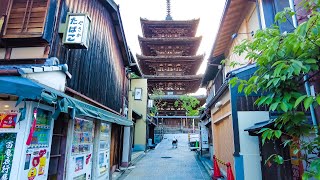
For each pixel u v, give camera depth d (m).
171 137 42.28
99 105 8.30
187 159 17.73
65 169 5.81
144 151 22.67
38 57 5.17
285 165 6.16
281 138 6.25
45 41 5.19
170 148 27.47
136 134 23.80
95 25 8.33
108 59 9.89
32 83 3.71
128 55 12.50
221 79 13.80
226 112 9.23
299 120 3.25
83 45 5.63
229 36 11.71
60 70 5.06
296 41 2.65
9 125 4.24
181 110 47.12
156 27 41.00
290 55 3.18
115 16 10.14
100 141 8.43
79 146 6.72
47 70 4.56
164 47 41.03
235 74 7.55
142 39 39.03
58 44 5.54
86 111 5.24
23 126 4.24
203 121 19.38
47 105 4.92
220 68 13.72
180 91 43.41
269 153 6.62
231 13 9.99
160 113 47.53
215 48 12.32
